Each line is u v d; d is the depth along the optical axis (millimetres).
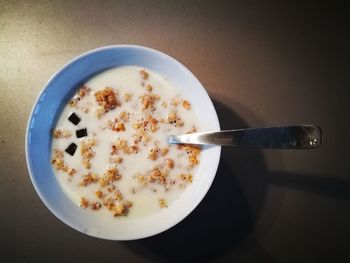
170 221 211
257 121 277
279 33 299
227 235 258
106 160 232
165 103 240
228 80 281
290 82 289
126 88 239
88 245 245
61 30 275
